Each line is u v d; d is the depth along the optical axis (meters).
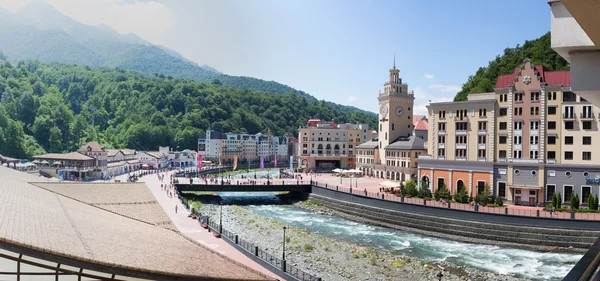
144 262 22.73
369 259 60.94
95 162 139.88
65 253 19.48
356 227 85.88
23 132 189.75
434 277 53.66
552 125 85.62
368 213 92.19
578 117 83.06
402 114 157.50
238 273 26.77
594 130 81.75
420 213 82.38
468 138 96.06
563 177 82.38
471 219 75.31
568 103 84.06
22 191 35.59
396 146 146.00
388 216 87.12
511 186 86.75
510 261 61.06
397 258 61.28
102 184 64.12
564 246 67.19
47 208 31.09
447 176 98.00
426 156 102.94
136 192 63.59
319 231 81.75
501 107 91.81
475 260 61.62
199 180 137.00
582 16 7.38
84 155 136.50
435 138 101.88
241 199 122.69
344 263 58.97
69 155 133.75
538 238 68.94
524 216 70.69
